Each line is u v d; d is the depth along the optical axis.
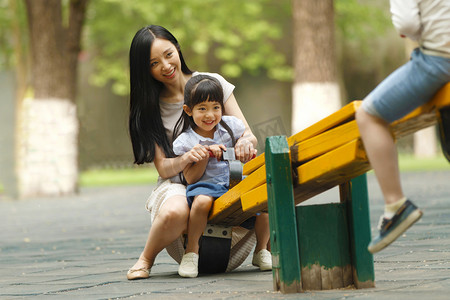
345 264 5.76
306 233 5.68
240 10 45.09
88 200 23.67
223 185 6.98
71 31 28.08
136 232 12.72
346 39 48.22
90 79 49.41
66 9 37.62
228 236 7.06
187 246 7.02
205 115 6.81
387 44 52.44
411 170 31.69
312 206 5.70
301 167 5.51
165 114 7.30
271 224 5.71
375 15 44.25
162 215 6.84
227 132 7.04
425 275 6.18
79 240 11.88
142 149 7.18
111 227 14.04
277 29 47.12
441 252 7.66
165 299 5.67
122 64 46.88
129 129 7.30
